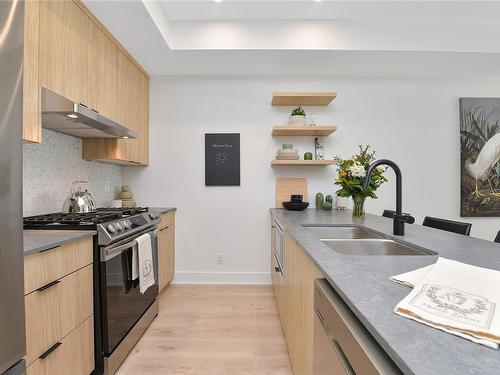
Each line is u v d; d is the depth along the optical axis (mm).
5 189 911
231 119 3436
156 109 3430
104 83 2365
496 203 3447
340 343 727
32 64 1564
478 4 2502
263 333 2277
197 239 3449
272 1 2463
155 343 2137
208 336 2234
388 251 1536
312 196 3447
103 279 1696
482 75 3432
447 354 463
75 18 1969
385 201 3484
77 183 2615
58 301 1381
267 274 3436
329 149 3465
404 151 3479
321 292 933
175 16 2676
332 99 3248
